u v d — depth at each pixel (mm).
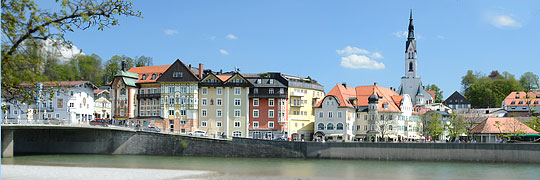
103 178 61938
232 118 133125
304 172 77812
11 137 100500
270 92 132750
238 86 132875
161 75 136375
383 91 151375
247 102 133000
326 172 78188
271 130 131500
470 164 92938
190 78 134875
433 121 144625
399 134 139375
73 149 119938
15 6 28359
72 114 132750
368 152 102438
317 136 135375
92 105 143000
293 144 106875
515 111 176125
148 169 76625
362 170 81875
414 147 100188
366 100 143125
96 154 115500
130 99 138000
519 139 111750
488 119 120312
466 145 97312
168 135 113750
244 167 84875
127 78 139250
